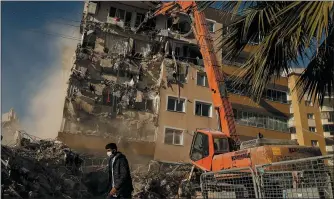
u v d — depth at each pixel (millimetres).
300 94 5578
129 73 23625
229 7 4914
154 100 23344
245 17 5133
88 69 22297
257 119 24922
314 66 5230
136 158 20891
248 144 7836
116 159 4492
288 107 26484
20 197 7441
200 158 9742
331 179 3480
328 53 4977
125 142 20984
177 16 25703
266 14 4785
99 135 20562
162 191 14555
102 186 13062
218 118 10883
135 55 24812
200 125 23328
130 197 4410
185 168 16141
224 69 12664
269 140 7617
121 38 24516
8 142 15383
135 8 25672
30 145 14344
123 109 22047
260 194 3980
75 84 21266
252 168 4297
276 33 4582
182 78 24312
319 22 4012
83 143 20016
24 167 9742
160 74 24094
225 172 4605
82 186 12273
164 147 21781
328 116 29781
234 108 24094
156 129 22125
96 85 22000
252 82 5078
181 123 22859
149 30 25344
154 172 16188
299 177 3811
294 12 4414
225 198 4625
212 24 23453
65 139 19578
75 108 20609
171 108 23188
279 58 4801
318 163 3637
